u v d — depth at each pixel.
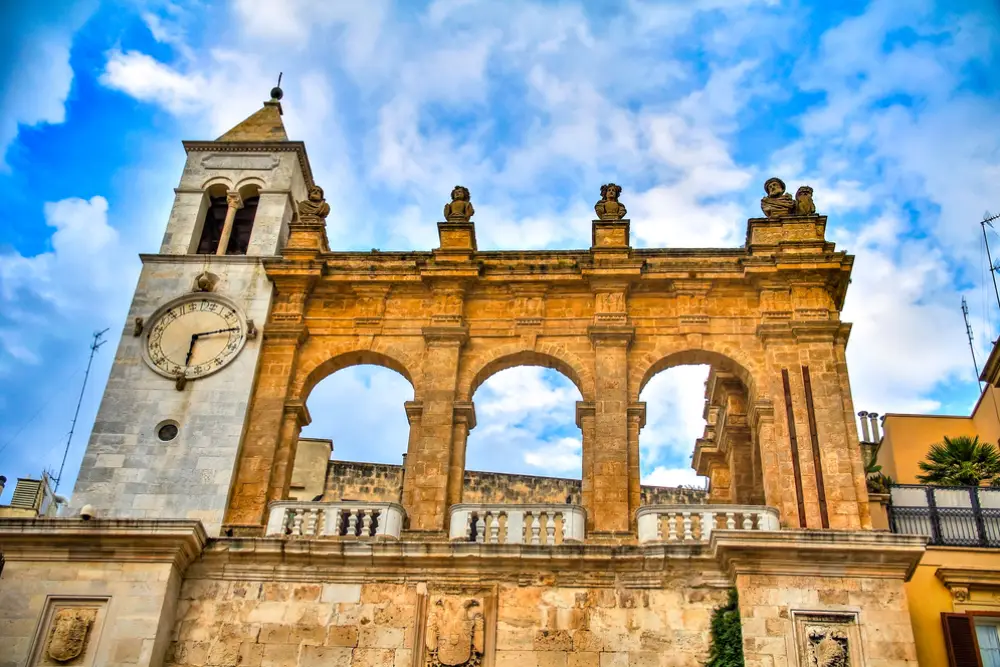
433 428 30.61
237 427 30.83
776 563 25.88
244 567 27.53
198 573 27.55
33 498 41.59
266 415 31.31
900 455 39.53
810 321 31.28
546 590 26.78
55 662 25.73
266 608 27.05
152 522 27.00
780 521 28.52
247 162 36.88
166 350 32.34
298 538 27.52
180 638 26.75
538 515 27.86
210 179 36.53
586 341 32.19
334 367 32.88
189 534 26.91
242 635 26.72
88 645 25.94
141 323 32.66
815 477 29.02
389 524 28.16
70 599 26.47
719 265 32.75
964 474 35.97
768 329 31.38
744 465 33.25
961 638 27.02
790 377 30.66
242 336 32.47
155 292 33.50
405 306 33.25
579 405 30.94
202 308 33.19
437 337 32.12
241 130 37.69
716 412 37.28
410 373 32.03
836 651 24.83
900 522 29.72
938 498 30.09
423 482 29.70
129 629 26.02
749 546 25.83
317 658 26.33
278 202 35.84
